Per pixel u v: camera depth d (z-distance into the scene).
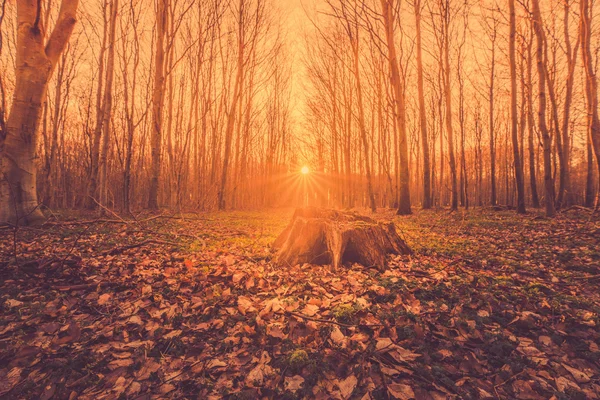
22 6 6.44
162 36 12.90
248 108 25.64
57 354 2.20
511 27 12.17
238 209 22.55
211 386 1.89
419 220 11.11
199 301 3.06
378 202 37.25
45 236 5.89
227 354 2.22
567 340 2.40
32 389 1.85
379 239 4.81
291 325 2.56
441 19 16.55
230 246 6.01
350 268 4.32
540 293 3.24
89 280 3.51
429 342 2.34
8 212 6.30
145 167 24.88
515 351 2.24
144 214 11.62
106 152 12.04
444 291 3.28
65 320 2.67
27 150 6.53
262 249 5.75
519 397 1.81
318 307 2.96
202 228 8.70
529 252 5.29
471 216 11.94
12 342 2.29
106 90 11.76
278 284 3.63
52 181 18.81
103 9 13.54
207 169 24.95
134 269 4.02
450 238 6.95
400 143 14.12
